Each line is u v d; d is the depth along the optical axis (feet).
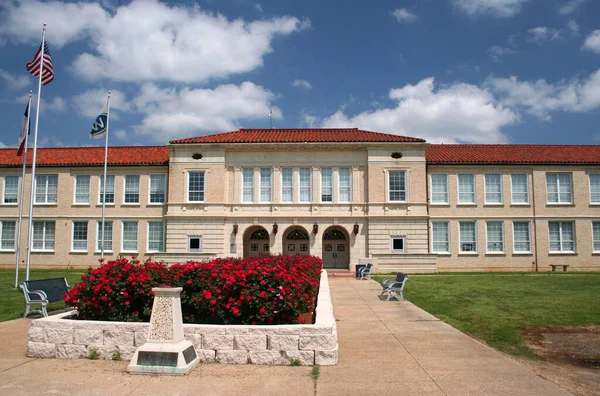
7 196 123.44
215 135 123.95
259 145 115.14
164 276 34.53
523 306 51.47
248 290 31.19
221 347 28.50
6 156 128.67
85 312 33.50
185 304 34.94
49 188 122.93
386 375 26.14
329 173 116.37
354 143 114.62
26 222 121.80
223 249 113.70
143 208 119.96
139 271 34.01
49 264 119.85
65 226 120.88
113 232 119.96
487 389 23.79
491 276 94.94
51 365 27.94
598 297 58.49
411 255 108.58
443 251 116.88
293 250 118.52
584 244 116.57
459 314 47.11
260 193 116.06
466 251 116.57
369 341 35.06
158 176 121.60
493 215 117.19
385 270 108.06
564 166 118.42
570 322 42.50
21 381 24.94
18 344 33.40
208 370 26.94
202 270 35.58
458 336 36.86
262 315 30.96
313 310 43.06
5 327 39.88
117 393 23.11
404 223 113.29
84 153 129.59
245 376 25.88
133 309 33.99
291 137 120.57
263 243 119.14
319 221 114.32
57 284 50.29
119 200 120.78
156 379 25.31
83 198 122.11
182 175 116.37
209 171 115.96
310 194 115.34
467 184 118.83
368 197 114.01
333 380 25.17
